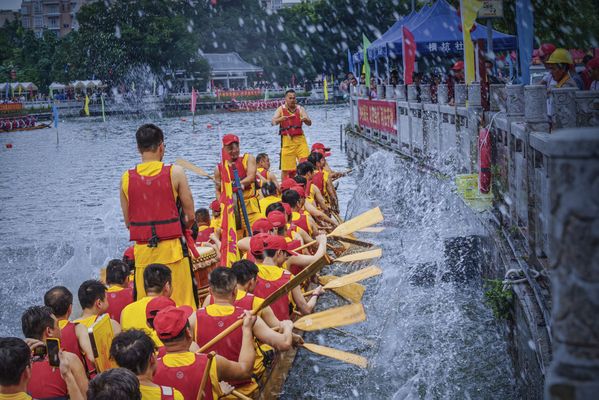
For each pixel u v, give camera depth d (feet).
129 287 20.24
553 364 6.06
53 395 14.62
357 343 22.47
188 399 13.74
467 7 35.29
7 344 12.35
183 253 19.35
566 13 47.70
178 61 254.88
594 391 5.77
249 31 293.84
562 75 24.32
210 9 287.28
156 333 15.30
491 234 24.75
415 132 51.52
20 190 74.13
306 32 289.53
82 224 51.88
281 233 23.13
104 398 10.75
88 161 104.78
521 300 17.62
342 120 172.45
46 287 34.50
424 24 63.46
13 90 280.51
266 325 16.15
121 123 210.38
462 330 22.80
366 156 71.15
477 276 28.02
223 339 15.64
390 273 28.89
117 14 248.11
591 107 20.74
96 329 15.10
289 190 29.27
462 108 35.94
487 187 29.09
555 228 5.93
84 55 251.80
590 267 5.74
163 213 18.90
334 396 18.94
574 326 5.87
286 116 44.91
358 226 25.64
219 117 226.17
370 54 80.23
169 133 153.89
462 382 19.26
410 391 18.98
